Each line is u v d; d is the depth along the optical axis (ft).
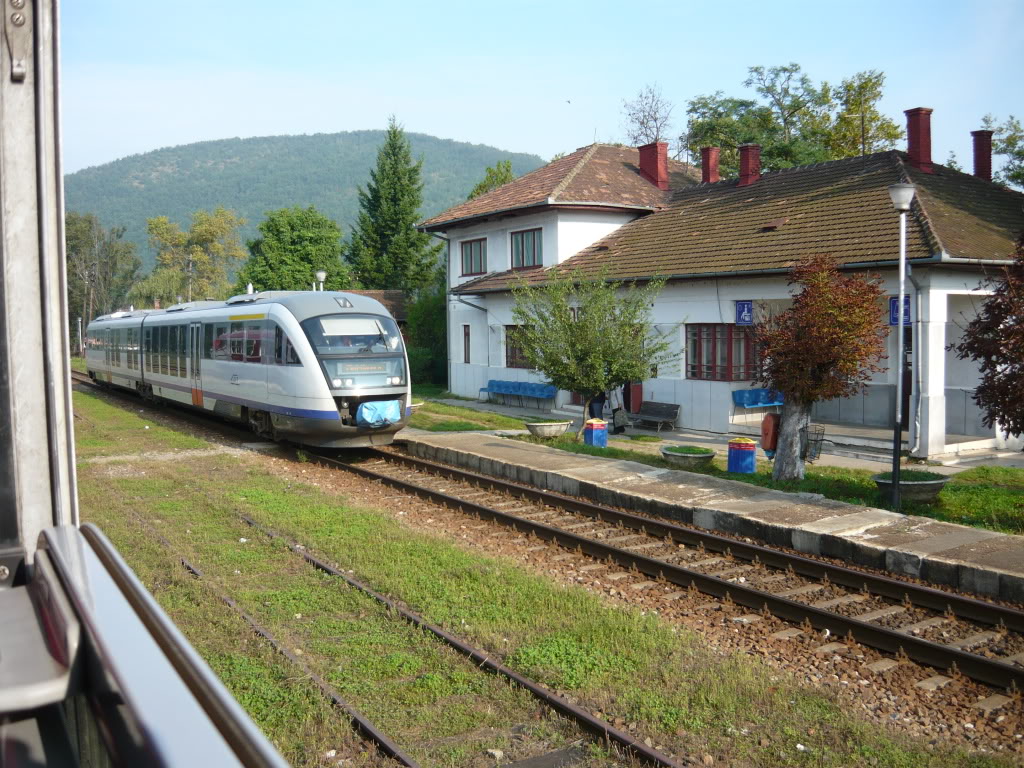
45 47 9.43
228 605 24.67
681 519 37.52
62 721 7.23
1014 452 55.42
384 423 52.54
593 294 56.90
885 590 27.53
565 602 25.26
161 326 76.33
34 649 7.11
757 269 59.11
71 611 6.94
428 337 114.52
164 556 29.73
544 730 17.94
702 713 18.61
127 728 5.22
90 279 281.95
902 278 38.45
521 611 24.63
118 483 43.96
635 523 36.47
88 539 8.87
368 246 168.35
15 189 9.36
